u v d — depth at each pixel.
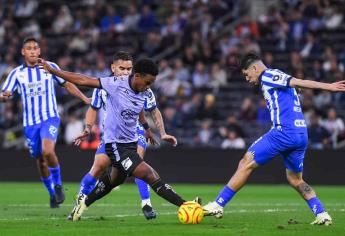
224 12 69.25
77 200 24.94
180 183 53.09
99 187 24.61
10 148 55.22
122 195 40.47
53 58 69.38
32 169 54.34
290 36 64.94
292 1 68.88
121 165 23.42
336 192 44.50
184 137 57.22
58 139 58.22
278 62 63.28
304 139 23.78
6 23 74.25
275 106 23.70
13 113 62.34
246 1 70.38
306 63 62.31
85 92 62.53
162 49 66.50
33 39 31.36
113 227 22.66
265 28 65.94
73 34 72.19
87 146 53.50
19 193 42.03
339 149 51.47
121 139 23.53
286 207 32.25
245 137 56.06
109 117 23.50
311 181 51.78
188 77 62.12
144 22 70.00
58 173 30.59
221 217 23.98
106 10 72.44
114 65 26.12
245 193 43.34
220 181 52.72
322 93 57.59
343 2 66.69
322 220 23.61
